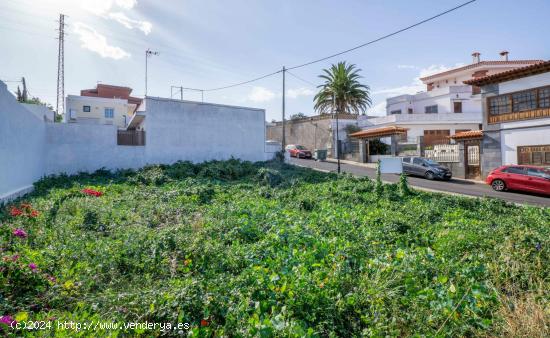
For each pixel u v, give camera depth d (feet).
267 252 17.03
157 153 59.77
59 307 11.85
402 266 14.61
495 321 11.43
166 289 12.44
